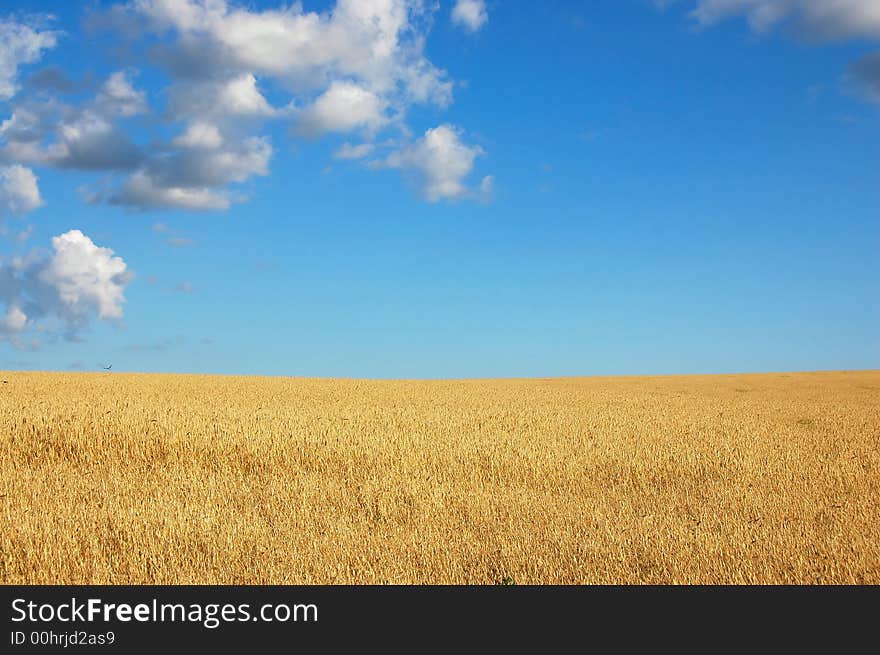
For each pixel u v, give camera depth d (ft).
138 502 38.45
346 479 47.19
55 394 92.27
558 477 49.57
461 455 52.60
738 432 67.00
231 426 55.31
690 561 29.84
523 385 168.35
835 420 82.48
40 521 33.83
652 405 100.37
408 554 30.53
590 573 28.55
